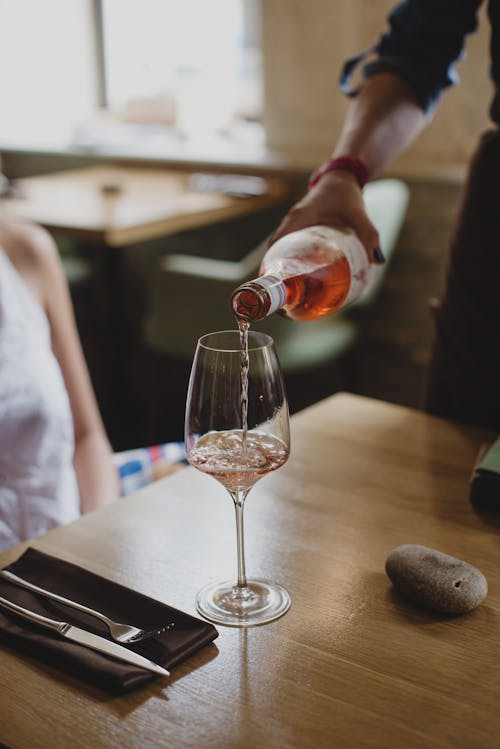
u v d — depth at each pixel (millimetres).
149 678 802
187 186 3547
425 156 3258
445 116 3166
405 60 1456
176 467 1671
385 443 1297
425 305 3285
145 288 3969
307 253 1099
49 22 4539
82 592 920
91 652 825
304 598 938
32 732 751
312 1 3363
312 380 3588
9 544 1398
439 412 1593
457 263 1516
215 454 906
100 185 3600
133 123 4406
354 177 1279
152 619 875
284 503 1131
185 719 764
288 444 920
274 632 880
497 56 1477
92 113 4625
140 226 2932
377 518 1094
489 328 1485
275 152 3664
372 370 3506
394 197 2785
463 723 755
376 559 1008
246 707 777
